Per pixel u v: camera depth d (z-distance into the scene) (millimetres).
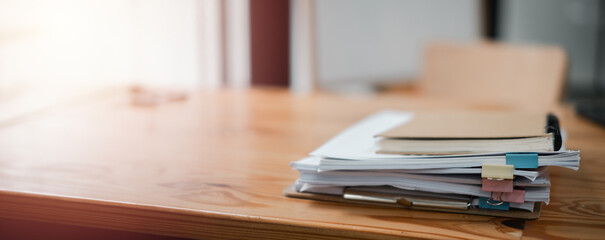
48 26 1435
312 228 616
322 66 2385
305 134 1023
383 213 644
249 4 1818
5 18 1352
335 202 680
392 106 1293
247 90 1496
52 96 1369
